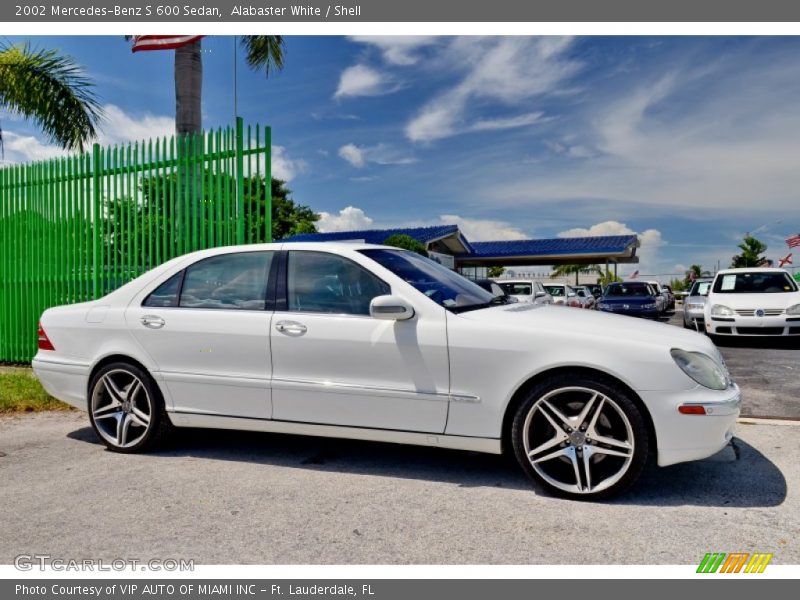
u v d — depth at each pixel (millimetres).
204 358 4219
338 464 4195
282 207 33344
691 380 3320
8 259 8992
